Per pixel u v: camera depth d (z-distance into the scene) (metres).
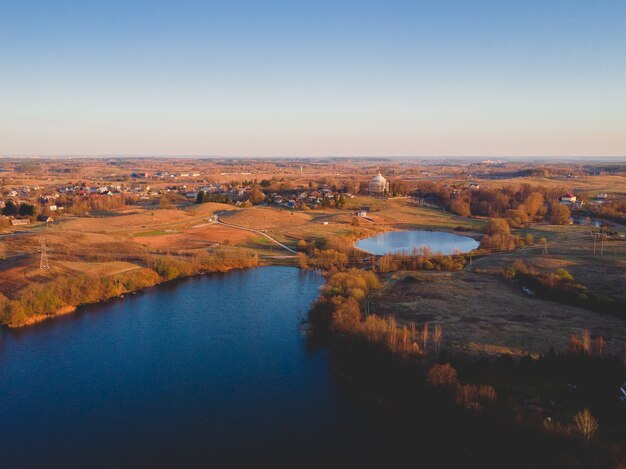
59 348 100.88
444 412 69.88
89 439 71.19
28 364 93.62
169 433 72.69
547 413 66.94
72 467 65.44
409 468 64.56
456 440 66.38
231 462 66.56
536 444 60.53
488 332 98.50
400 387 79.50
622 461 55.53
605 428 63.22
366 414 76.94
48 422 75.06
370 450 68.62
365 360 88.44
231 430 73.44
